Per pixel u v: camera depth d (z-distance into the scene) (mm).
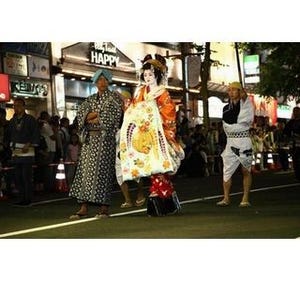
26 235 6684
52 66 19484
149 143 7863
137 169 7887
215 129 18750
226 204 9148
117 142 8727
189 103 28062
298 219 7355
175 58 24922
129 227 7070
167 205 8047
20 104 10422
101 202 7934
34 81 18578
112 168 8055
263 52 32969
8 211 9375
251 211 8258
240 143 8914
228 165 9062
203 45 25484
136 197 11094
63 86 20016
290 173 17812
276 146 21422
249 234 6277
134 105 8023
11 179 11953
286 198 9961
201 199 10141
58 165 13430
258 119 21109
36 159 12977
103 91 8039
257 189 11852
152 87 8000
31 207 9922
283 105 36344
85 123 8023
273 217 7578
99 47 21781
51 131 13273
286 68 22719
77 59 20672
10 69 17516
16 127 10352
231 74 32719
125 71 23469
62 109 19906
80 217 8141
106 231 6816
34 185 13094
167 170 7809
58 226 7371
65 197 11781
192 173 16750
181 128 16875
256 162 20094
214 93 30094
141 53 24719
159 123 7887
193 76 26031
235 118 8875
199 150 16969
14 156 10297
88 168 7938
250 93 31484
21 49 18000
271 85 23250
